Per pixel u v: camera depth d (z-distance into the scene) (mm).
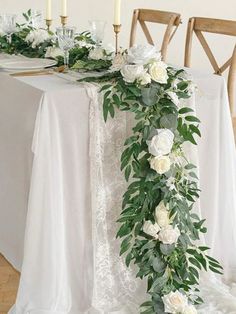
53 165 1829
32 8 3902
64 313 1920
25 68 2207
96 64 2148
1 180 2143
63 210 1899
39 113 1783
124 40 4301
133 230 1978
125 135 1961
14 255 2143
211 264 1997
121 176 1981
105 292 1981
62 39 2201
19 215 2049
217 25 2855
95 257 1954
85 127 1884
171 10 4406
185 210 1930
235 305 1971
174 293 1869
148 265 1905
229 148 2166
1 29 2711
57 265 1881
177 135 1933
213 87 2102
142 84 1847
